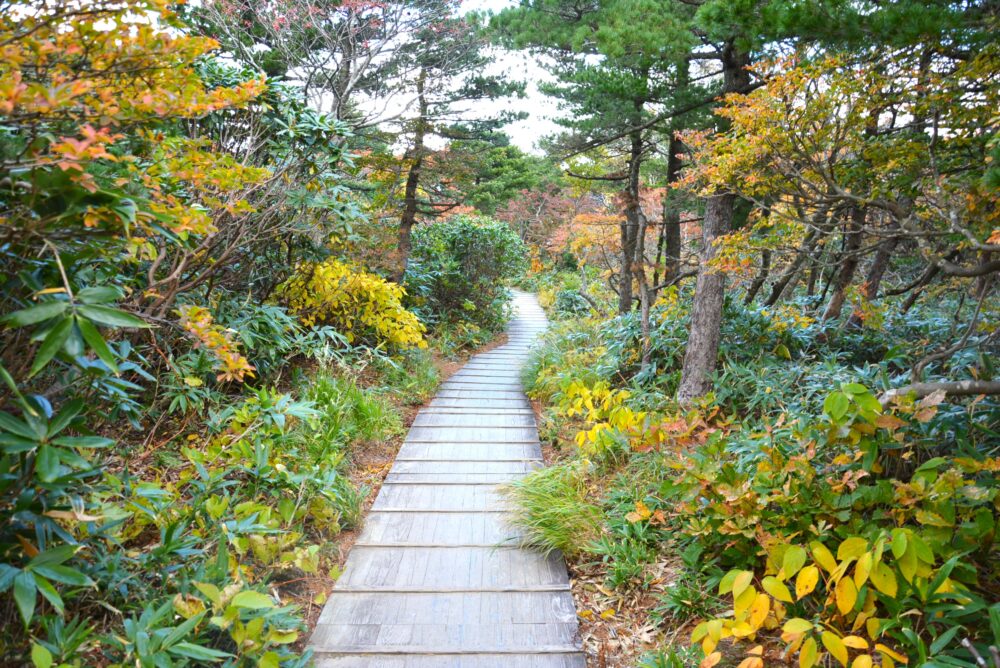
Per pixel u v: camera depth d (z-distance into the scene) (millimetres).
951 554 2432
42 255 1927
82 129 1457
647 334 6363
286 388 5523
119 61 1763
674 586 3047
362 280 6445
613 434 4262
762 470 2949
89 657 2221
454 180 9250
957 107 3572
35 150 1603
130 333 3061
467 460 5137
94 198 1658
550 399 6824
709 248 5164
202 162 2375
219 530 2834
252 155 4879
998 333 3941
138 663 1884
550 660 2680
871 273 6547
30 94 1387
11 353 1937
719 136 4613
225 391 4781
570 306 15562
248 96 2006
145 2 1721
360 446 5184
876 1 3055
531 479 4195
